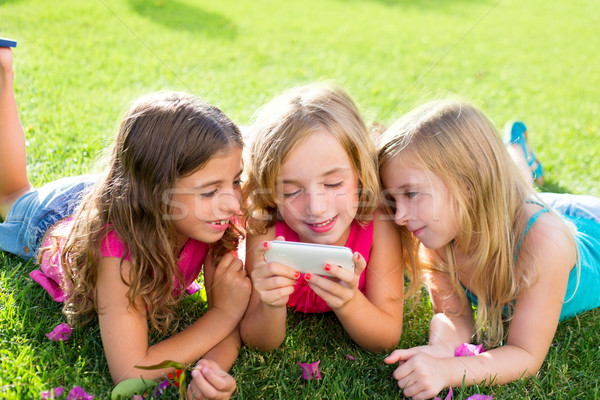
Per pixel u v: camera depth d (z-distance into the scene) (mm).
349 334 2270
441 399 2008
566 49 8086
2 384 1871
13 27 6328
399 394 2039
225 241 2453
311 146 2090
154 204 2084
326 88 2352
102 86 4824
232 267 2324
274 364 2189
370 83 5938
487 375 2039
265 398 2002
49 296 2438
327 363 2164
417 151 2168
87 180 2801
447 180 2158
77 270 2160
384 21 9508
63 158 3455
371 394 2059
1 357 2021
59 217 2676
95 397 1880
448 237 2252
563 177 3854
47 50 5652
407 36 8500
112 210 2115
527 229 2209
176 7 8742
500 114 5168
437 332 2357
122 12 7914
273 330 2152
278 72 6023
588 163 4086
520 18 10258
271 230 2412
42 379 1909
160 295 2162
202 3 9391
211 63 6086
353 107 2307
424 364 1996
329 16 9602
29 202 2744
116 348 2020
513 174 2291
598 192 3652
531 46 8219
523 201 2275
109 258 2086
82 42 6160
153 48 6359
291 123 2117
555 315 2154
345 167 2152
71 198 2723
